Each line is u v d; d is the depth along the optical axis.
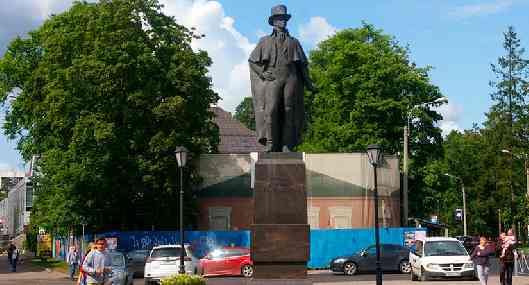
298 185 14.02
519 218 50.47
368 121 52.06
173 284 15.73
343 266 36.09
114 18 41.88
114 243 35.97
